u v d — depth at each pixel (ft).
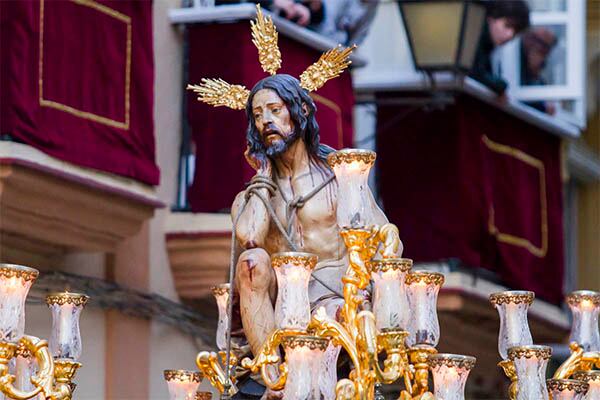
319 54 92.27
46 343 49.55
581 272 132.57
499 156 108.17
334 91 94.79
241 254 51.44
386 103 103.91
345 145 95.50
